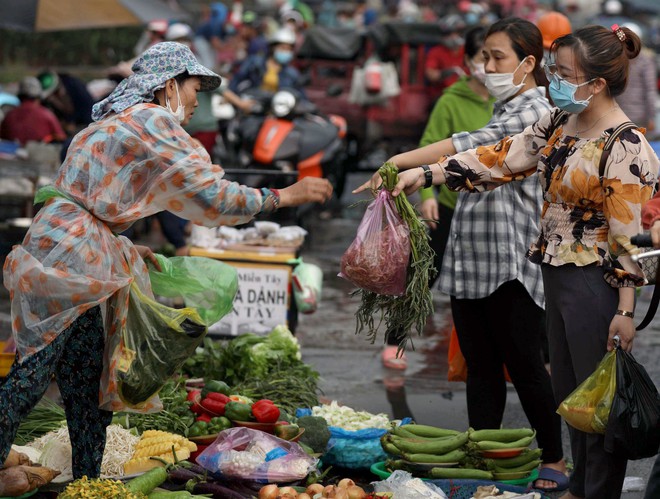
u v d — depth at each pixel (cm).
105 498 573
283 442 694
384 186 639
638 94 1997
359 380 1026
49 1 1538
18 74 3862
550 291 620
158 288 666
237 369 864
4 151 1744
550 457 728
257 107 1847
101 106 609
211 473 679
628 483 747
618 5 2288
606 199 582
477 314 729
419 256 638
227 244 1076
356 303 1393
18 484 603
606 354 587
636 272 581
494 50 698
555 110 627
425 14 3925
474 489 671
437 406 944
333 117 2152
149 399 611
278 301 1036
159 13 1620
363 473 738
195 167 586
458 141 679
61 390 613
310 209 1864
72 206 581
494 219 705
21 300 575
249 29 2683
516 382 723
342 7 3828
